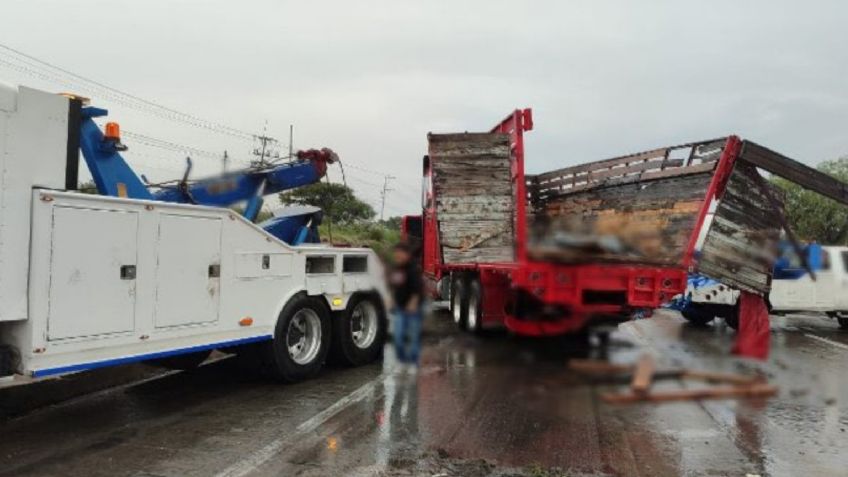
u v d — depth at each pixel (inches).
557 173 502.9
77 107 219.8
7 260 192.9
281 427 231.3
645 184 406.3
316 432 225.1
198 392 287.4
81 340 211.3
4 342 200.2
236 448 207.6
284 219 368.2
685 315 553.0
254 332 282.7
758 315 382.9
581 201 470.9
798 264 527.8
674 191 378.9
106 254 219.3
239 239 275.1
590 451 205.3
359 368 341.4
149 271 234.8
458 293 482.6
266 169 363.6
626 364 327.6
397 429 228.5
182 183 319.6
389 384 302.8
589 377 302.4
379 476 182.7
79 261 211.0
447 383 301.9
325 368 341.7
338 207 645.3
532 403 262.4
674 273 352.5
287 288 300.8
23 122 198.4
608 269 351.6
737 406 261.3
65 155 212.1
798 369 338.3
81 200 211.3
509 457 199.0
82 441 214.8
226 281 268.5
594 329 373.4
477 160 463.8
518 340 374.3
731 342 420.2
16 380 214.2
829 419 245.4
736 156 348.2
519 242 366.9
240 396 279.6
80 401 271.0
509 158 462.6
